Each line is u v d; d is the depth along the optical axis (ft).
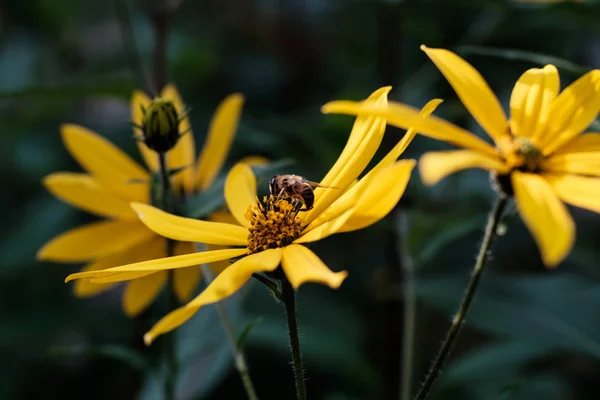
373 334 1.88
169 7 1.90
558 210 1.06
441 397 1.84
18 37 2.97
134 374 2.01
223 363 1.67
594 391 1.89
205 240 1.23
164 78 1.90
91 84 1.69
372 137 1.23
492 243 1.20
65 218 2.30
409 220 1.67
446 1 1.74
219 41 3.22
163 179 1.46
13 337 2.15
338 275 1.07
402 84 1.94
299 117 1.94
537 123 1.19
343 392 1.90
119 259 1.65
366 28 2.65
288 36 3.16
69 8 3.06
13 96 1.66
